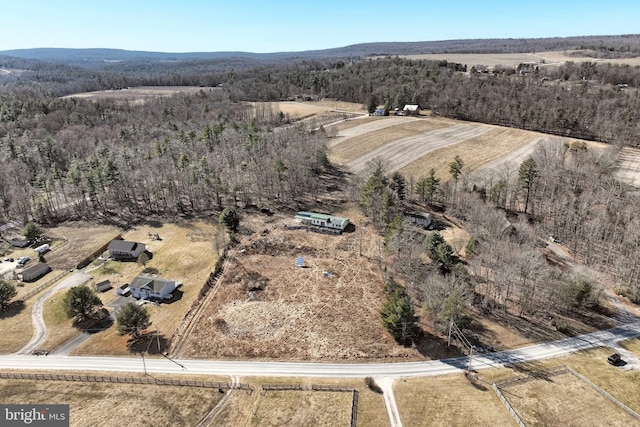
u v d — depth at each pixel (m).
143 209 112.06
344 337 64.38
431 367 58.66
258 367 58.69
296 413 50.72
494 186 106.38
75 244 94.50
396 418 49.94
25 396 53.03
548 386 54.84
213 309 71.25
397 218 88.44
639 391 53.78
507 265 72.56
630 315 70.25
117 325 62.69
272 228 99.12
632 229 83.12
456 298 62.94
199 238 95.75
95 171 109.50
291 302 72.75
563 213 94.94
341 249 89.69
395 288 71.81
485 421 49.34
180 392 54.16
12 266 85.69
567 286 68.94
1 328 66.69
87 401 52.31
